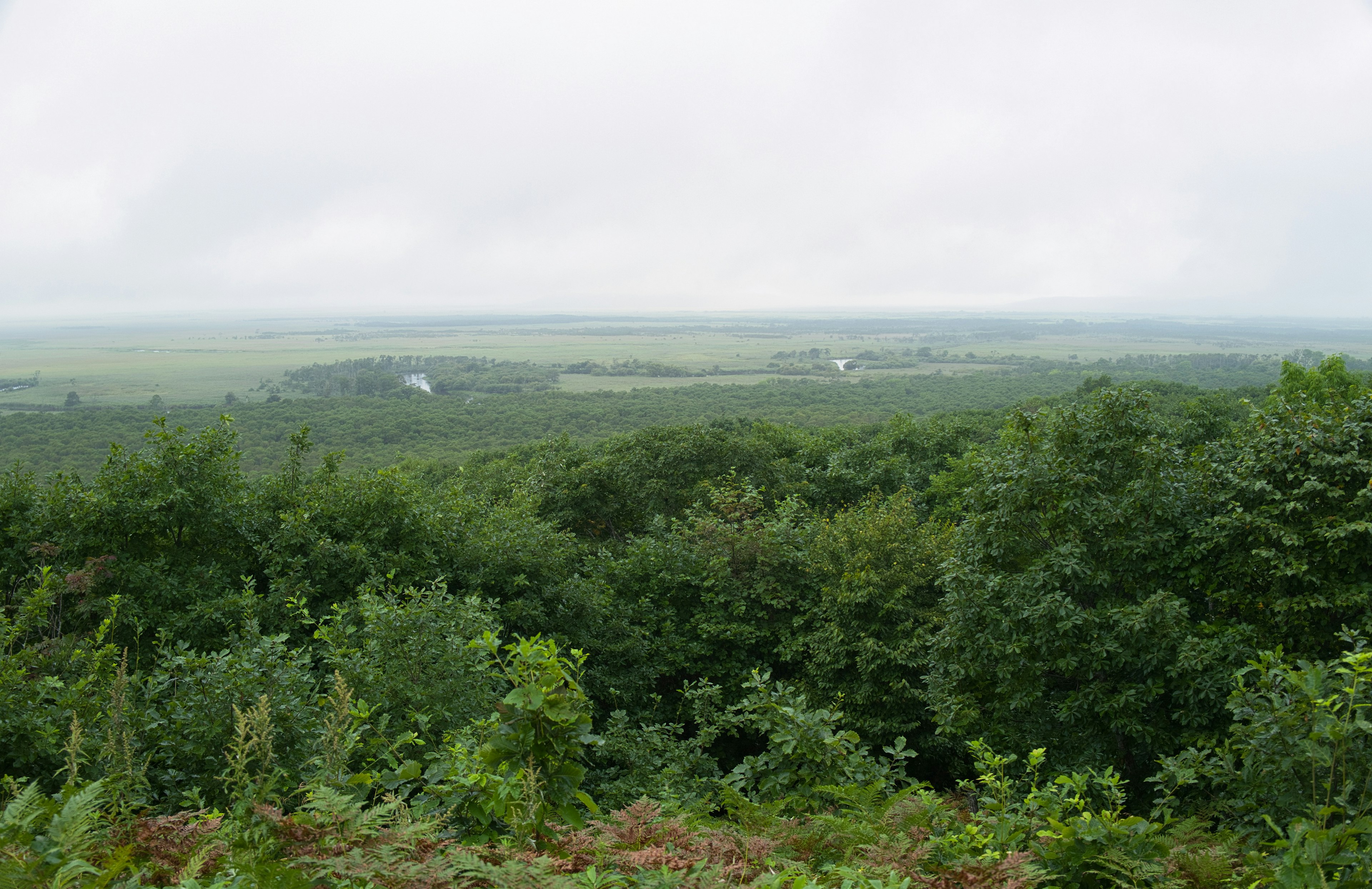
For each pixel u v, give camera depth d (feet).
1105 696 31.07
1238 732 18.11
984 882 12.50
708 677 50.42
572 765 14.89
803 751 22.86
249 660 24.80
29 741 20.76
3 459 214.28
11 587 38.88
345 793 15.02
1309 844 12.69
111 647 25.52
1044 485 34.78
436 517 50.06
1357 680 15.15
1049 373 499.10
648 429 89.71
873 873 13.28
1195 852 14.19
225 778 16.92
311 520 46.44
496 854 12.53
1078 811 17.97
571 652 16.24
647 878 12.05
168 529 42.63
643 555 58.54
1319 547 28.60
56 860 9.98
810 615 51.13
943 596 50.14
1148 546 33.09
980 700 36.45
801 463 100.01
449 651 30.83
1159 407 129.80
